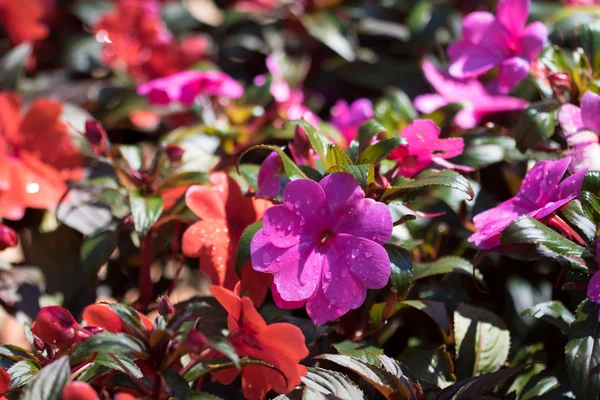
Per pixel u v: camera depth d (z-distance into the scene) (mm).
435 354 714
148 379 643
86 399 595
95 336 613
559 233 674
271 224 647
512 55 769
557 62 759
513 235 645
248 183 735
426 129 677
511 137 783
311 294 646
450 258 736
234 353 599
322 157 688
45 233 838
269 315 756
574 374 638
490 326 722
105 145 740
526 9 750
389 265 642
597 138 696
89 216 821
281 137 820
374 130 695
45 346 659
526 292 815
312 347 735
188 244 700
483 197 776
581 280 707
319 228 654
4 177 811
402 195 688
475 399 660
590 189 661
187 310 613
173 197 754
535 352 772
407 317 792
